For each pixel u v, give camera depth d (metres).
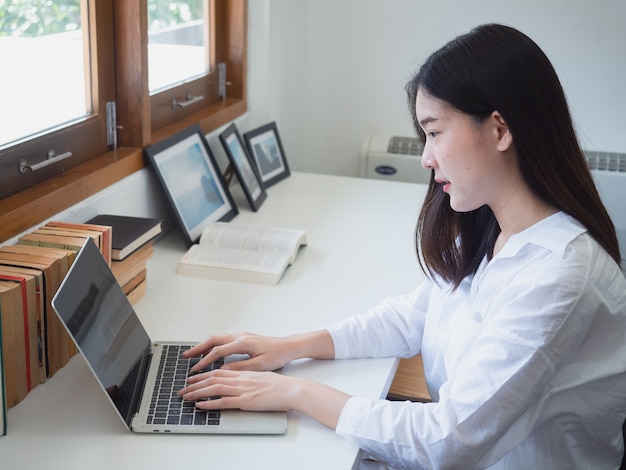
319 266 1.83
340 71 3.15
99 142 1.83
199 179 2.05
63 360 1.31
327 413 1.16
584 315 1.06
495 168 1.11
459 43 1.09
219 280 1.73
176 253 1.89
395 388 1.93
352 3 3.05
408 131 3.17
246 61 2.60
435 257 1.30
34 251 1.31
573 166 1.10
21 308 1.18
